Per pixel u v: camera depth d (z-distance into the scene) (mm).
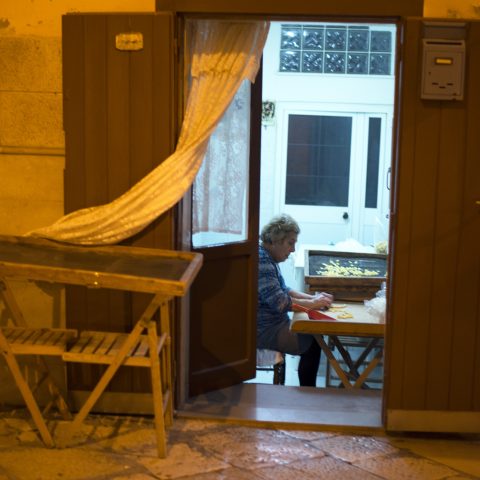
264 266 4719
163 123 3473
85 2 3570
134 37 3424
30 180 3693
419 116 3381
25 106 3641
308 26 6906
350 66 6961
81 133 3516
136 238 3549
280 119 7047
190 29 3564
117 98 3479
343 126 7062
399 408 3561
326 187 7164
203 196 3980
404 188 3416
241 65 3525
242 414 3795
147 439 3441
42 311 3750
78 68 3475
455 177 3414
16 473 3062
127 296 3604
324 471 3199
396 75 3482
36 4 3580
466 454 3438
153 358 3139
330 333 4383
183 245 3703
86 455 3246
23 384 3248
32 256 3355
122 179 3525
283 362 4887
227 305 4203
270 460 3287
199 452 3334
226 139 4047
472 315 3494
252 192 4211
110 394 3682
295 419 3740
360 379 4480
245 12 3410
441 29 3346
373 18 3438
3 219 3729
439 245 3449
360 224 7191
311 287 5031
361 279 4988
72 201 3561
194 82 3549
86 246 3523
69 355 3166
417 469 3254
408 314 3492
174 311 3664
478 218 3436
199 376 4102
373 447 3480
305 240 7238
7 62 3617
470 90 3367
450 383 3541
